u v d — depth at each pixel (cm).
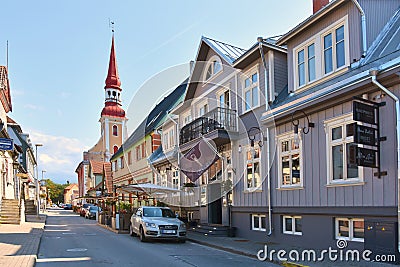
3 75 2359
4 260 905
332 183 1024
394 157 855
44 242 1392
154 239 1462
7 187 2503
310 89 1156
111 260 975
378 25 1023
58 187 11162
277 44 1310
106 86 5362
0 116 2306
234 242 1276
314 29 1163
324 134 1067
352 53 1022
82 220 3097
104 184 3656
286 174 1231
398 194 821
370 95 924
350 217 964
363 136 865
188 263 925
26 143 4109
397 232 824
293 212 1177
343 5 1054
